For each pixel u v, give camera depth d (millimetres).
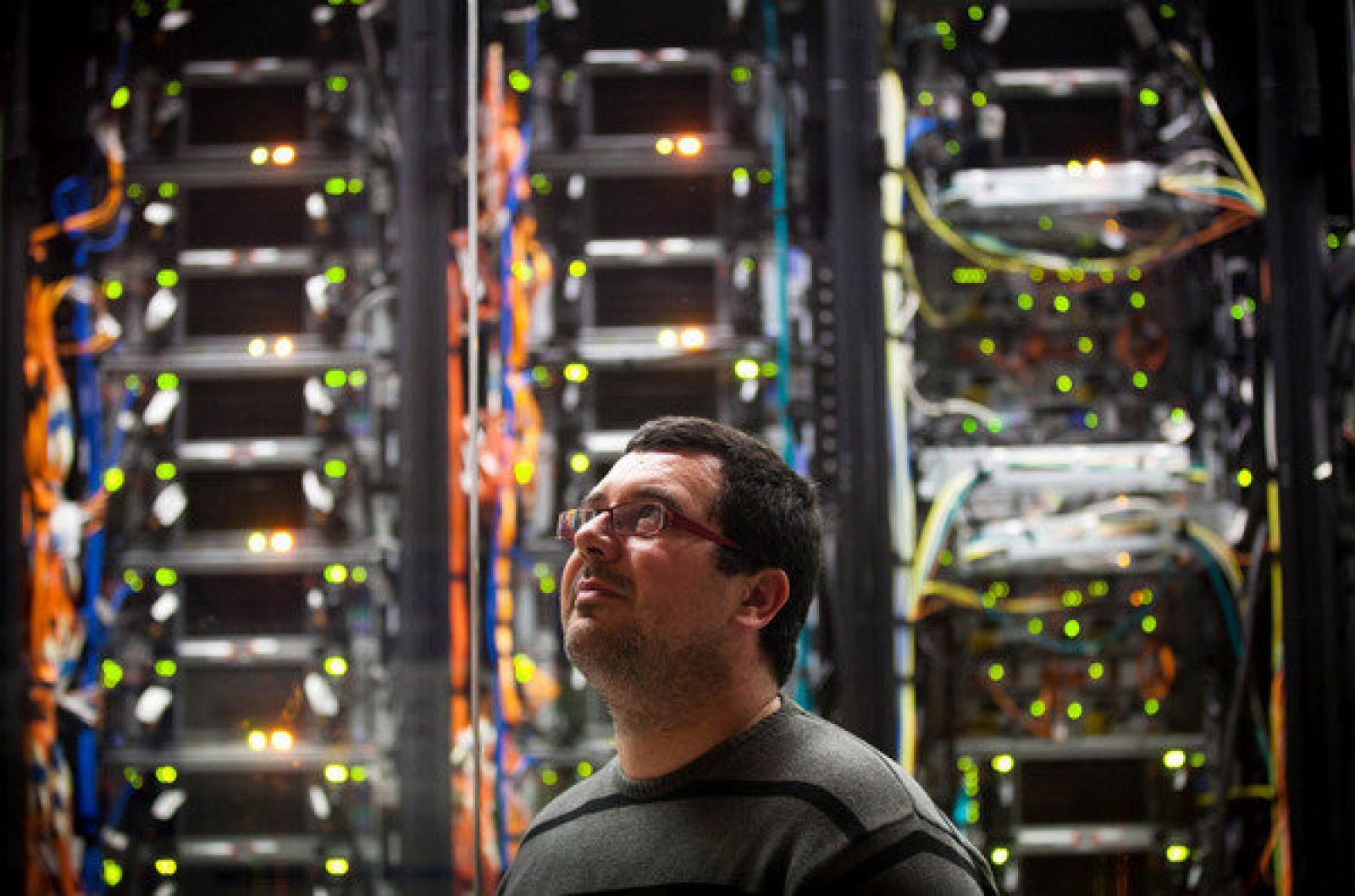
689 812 1600
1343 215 4465
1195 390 4375
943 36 4473
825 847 1483
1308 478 4145
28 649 4176
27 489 4211
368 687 4246
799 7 4457
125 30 4480
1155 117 4457
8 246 4199
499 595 4211
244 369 4352
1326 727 4055
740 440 1747
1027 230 4418
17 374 4176
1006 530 4270
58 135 4465
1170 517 4270
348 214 4418
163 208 4414
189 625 4301
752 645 1698
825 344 4344
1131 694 4262
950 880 1468
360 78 4449
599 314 4379
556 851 1674
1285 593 4105
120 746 4227
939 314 4391
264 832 4207
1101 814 4230
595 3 4465
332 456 4309
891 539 4152
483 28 4422
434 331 4211
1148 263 4406
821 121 4457
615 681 1658
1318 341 4188
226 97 4465
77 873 4184
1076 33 4516
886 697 4090
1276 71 4285
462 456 4215
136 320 4398
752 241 4367
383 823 4160
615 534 1670
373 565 4262
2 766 4082
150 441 4332
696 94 4434
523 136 4398
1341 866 4008
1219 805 4129
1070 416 4367
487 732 4137
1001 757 4219
